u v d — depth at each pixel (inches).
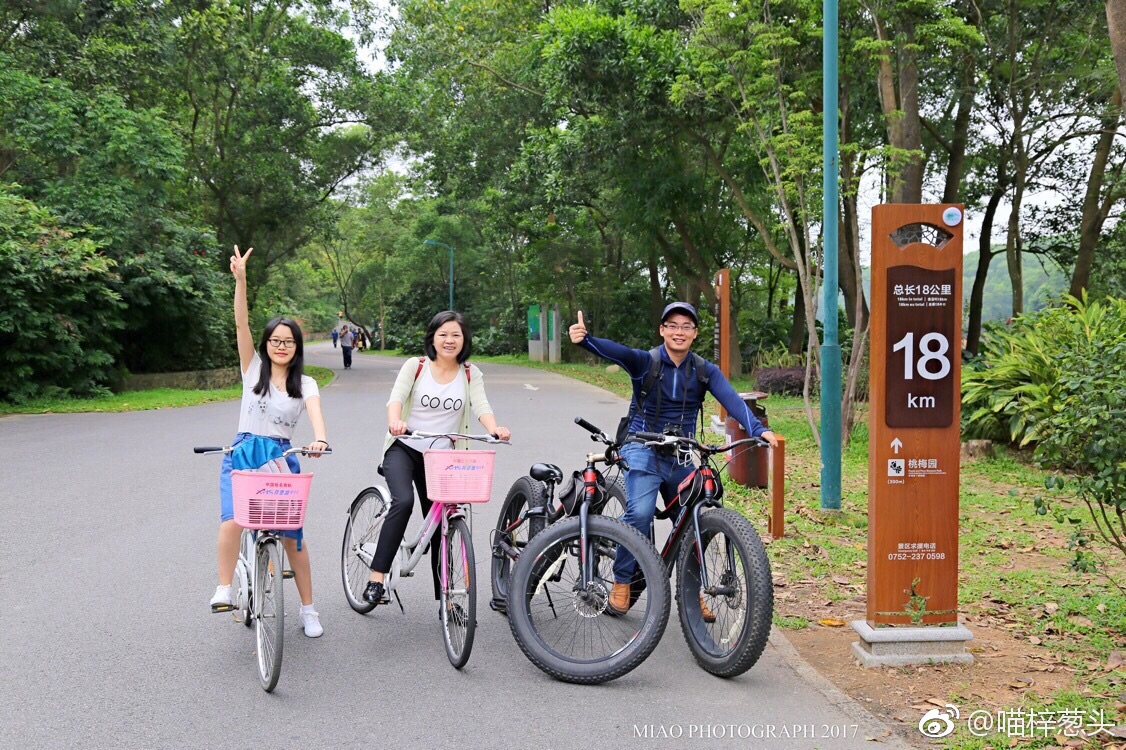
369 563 205.0
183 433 554.3
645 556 178.4
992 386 469.4
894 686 175.8
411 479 198.4
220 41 1092.5
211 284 965.8
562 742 150.3
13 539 284.5
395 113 1278.3
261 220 1357.0
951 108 842.8
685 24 798.5
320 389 990.4
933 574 187.8
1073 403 189.9
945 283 186.4
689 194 941.8
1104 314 467.8
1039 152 868.0
